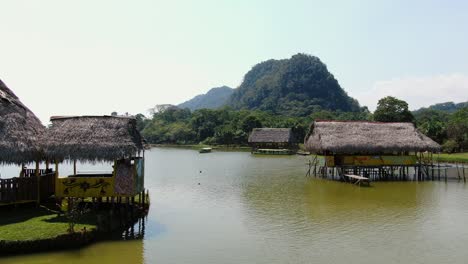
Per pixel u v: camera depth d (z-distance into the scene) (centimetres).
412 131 4019
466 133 7094
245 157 7250
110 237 1902
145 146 2345
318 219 2280
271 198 2927
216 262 1595
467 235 1958
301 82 19338
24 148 1994
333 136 3838
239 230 2050
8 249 1584
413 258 1642
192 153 8562
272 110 17375
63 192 2044
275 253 1703
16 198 2008
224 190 3291
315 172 4291
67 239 1673
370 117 9575
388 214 2403
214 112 13025
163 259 1627
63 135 2078
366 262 1597
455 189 3334
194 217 2323
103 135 2069
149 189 3331
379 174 4034
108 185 2044
